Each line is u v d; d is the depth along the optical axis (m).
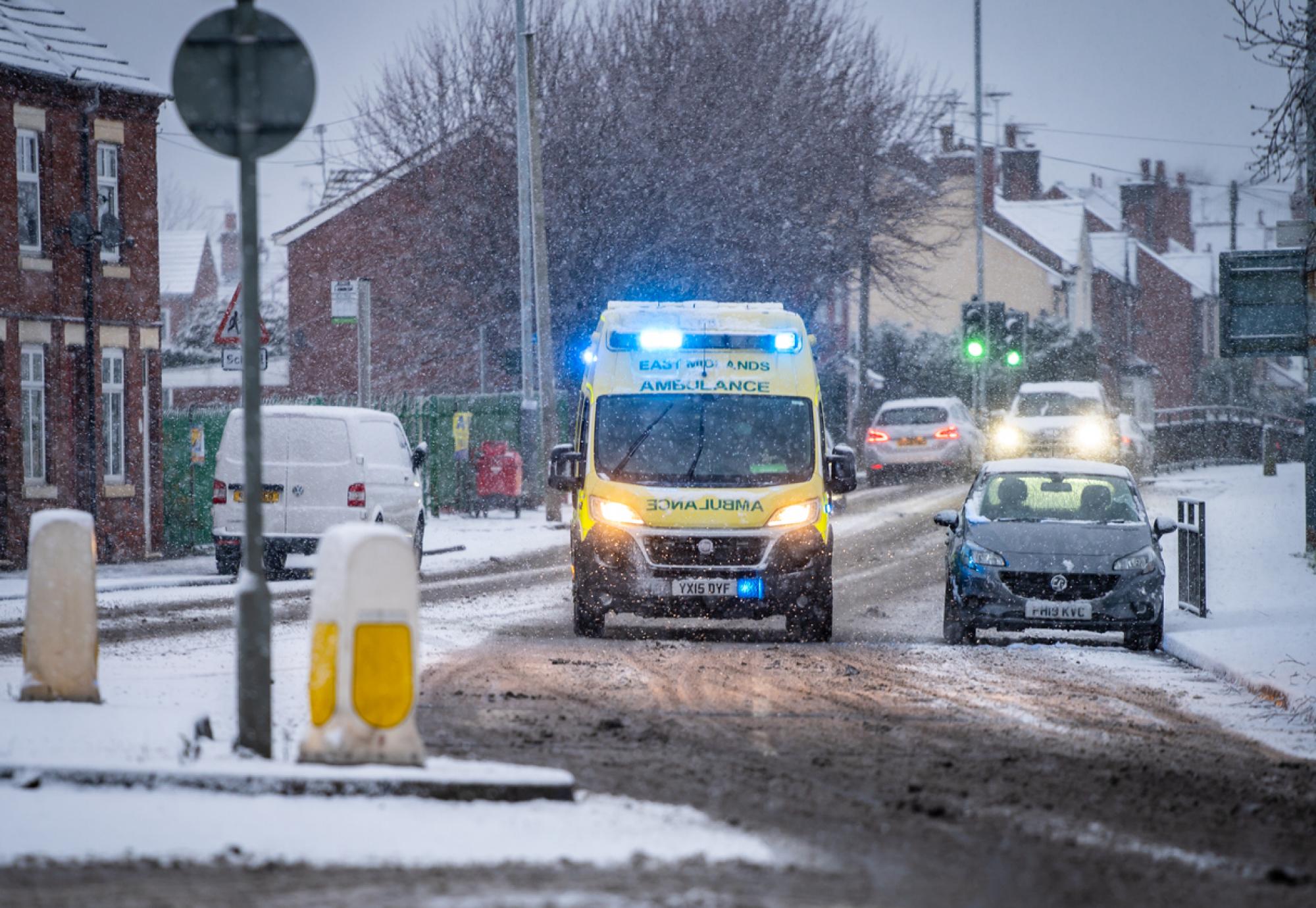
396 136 101.50
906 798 17.45
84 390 57.75
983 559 34.47
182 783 16.19
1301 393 181.38
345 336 114.06
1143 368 167.75
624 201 95.06
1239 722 24.86
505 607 40.62
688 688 26.58
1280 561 49.03
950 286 161.88
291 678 26.56
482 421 82.69
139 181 60.59
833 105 104.50
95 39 60.59
